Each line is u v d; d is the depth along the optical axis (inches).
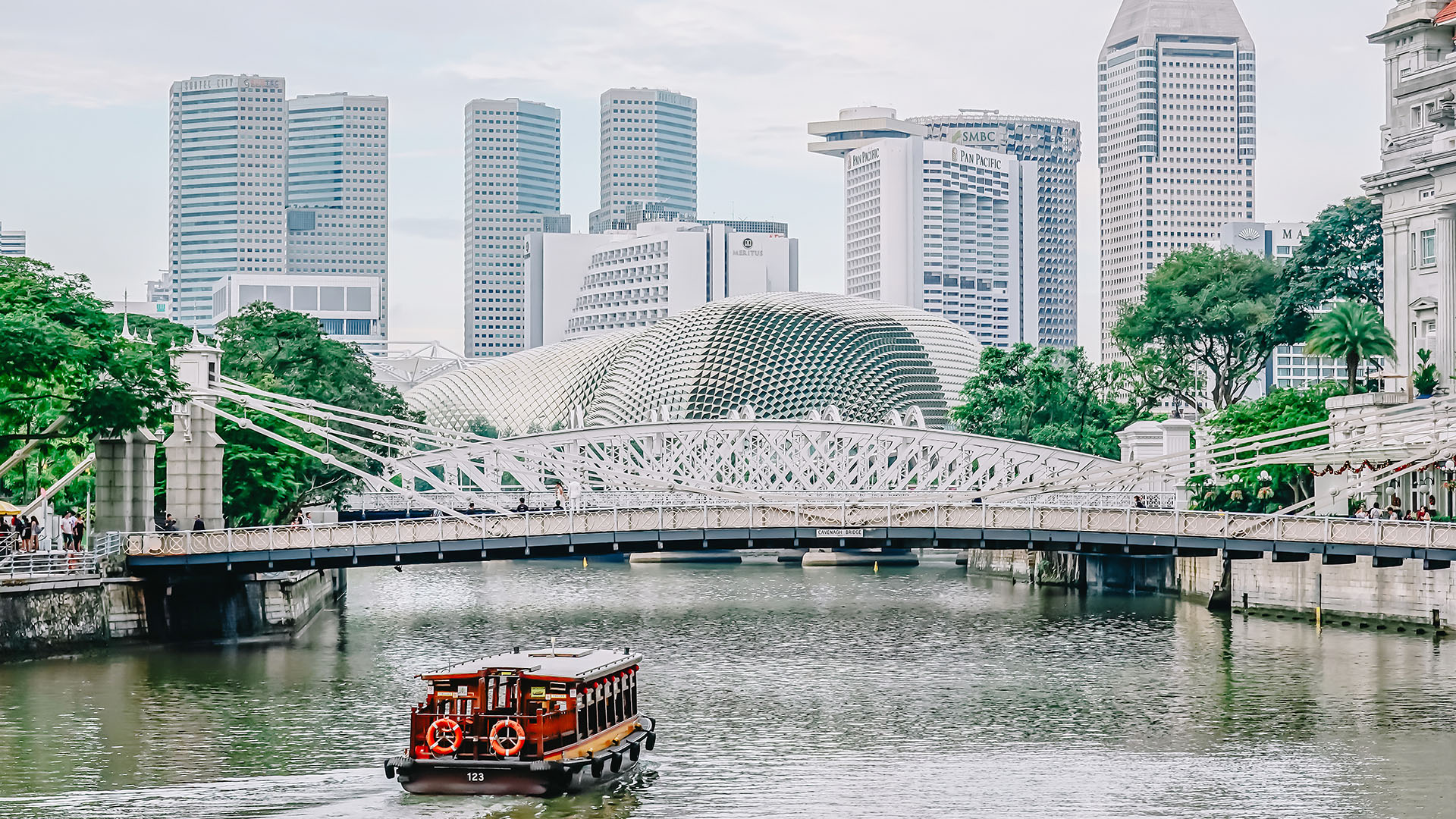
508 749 2325.3
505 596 5634.8
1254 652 3836.1
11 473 4758.9
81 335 3590.1
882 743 2748.5
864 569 7317.9
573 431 5684.1
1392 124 6673.2
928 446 5851.4
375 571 7180.1
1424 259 6053.2
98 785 2406.5
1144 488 5920.3
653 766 2571.4
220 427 4584.2
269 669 3501.5
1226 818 2266.2
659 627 4483.3
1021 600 5383.9
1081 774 2522.1
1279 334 7731.3
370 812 2250.2
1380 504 4869.6
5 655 3464.6
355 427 6102.4
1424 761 2603.3
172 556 3791.8
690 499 5664.4
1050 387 7588.6
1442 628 4101.9
